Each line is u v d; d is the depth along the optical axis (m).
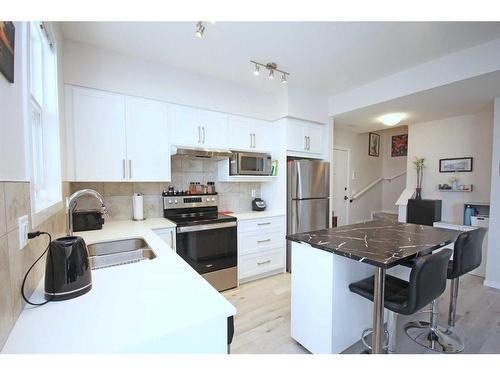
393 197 5.88
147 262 1.33
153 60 2.56
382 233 2.02
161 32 2.07
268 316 2.32
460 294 2.74
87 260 0.98
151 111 2.59
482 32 2.06
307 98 3.49
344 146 5.12
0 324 0.64
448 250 1.51
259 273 3.17
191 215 2.99
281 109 3.39
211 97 2.96
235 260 2.93
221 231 2.82
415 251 1.50
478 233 1.90
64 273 0.91
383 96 3.03
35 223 1.00
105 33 2.08
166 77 2.65
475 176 3.60
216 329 0.81
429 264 1.34
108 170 2.37
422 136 4.16
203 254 2.70
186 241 2.58
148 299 0.91
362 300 1.82
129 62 2.45
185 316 0.80
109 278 1.11
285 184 3.43
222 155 2.93
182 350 0.75
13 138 0.78
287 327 2.14
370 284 1.66
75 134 2.21
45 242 1.19
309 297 1.78
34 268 0.99
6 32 0.72
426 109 3.38
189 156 2.92
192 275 1.15
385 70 2.81
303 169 3.37
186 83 2.78
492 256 2.91
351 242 1.72
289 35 2.12
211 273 2.75
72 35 2.10
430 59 2.55
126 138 2.45
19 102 0.85
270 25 1.97
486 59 2.22
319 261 1.71
